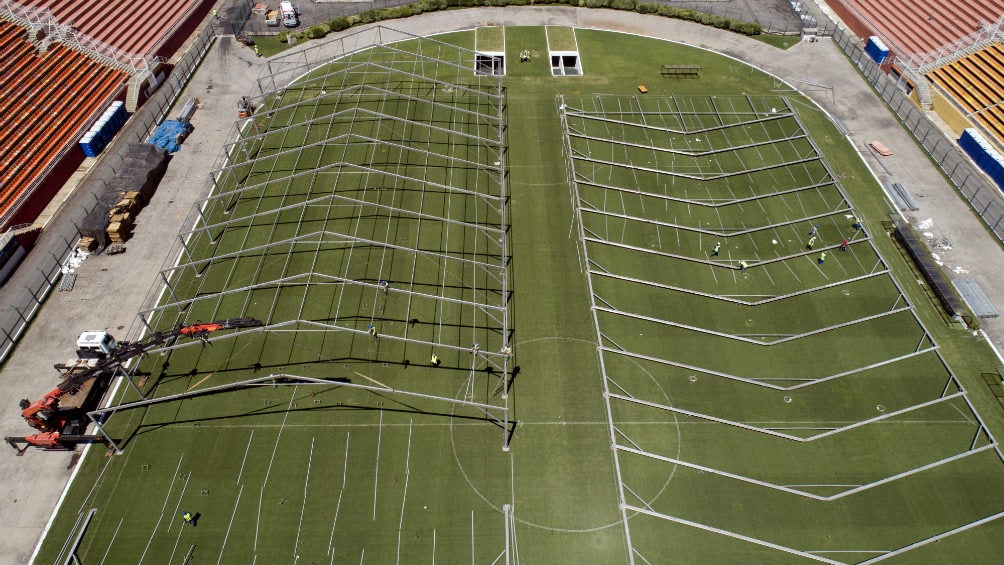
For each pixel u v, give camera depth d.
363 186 54.75
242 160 58.31
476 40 73.69
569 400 41.25
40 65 60.19
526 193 55.09
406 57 70.56
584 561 34.03
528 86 66.69
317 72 68.56
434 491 36.84
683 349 44.00
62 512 36.12
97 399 40.94
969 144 58.50
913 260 49.72
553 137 60.44
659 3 82.25
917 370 42.75
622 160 58.22
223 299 46.50
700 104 64.56
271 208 53.19
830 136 61.00
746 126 62.00
